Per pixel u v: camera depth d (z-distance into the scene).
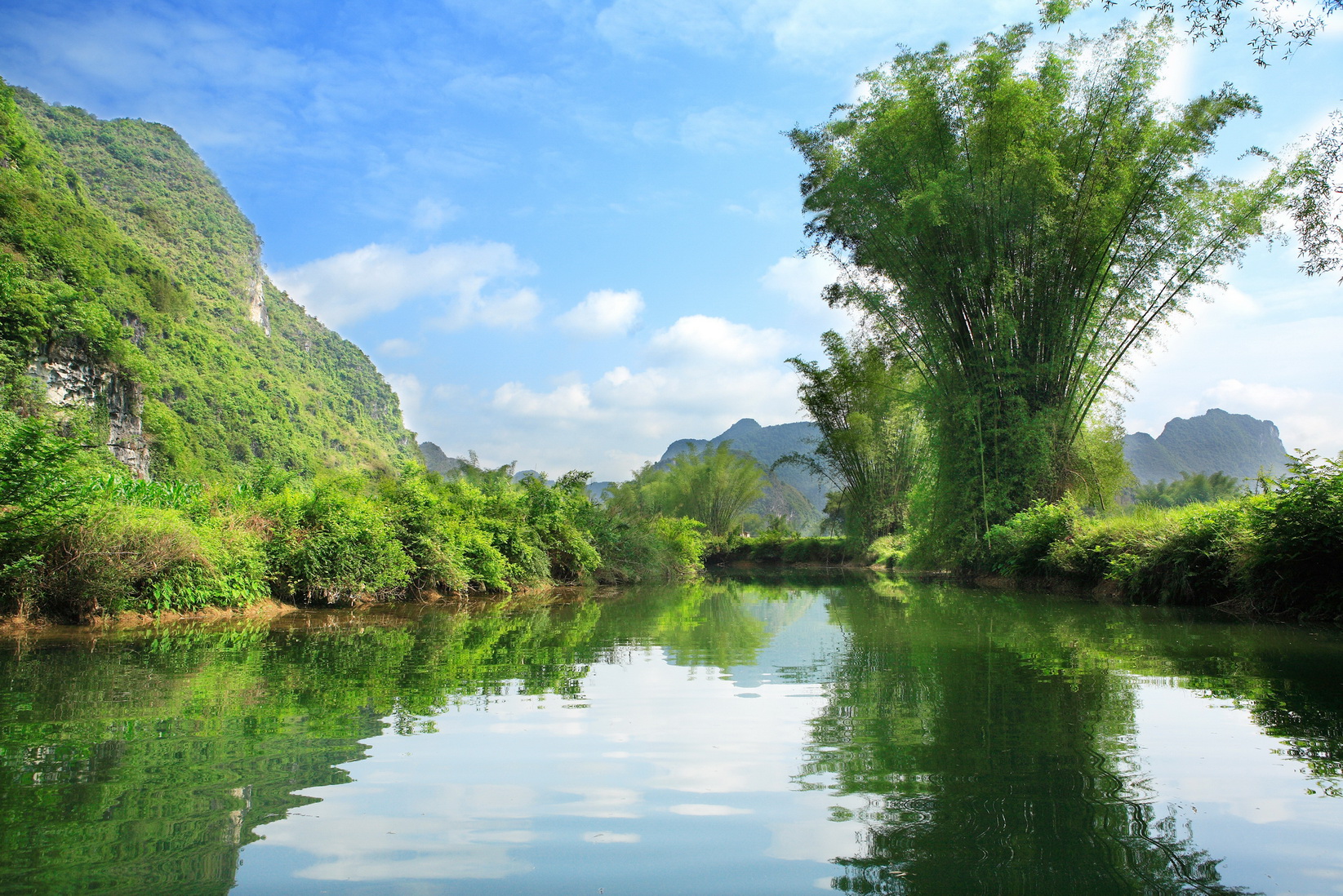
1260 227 13.05
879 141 15.28
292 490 11.36
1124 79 13.55
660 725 3.67
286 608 9.86
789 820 2.39
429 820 2.39
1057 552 13.22
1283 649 6.05
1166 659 5.57
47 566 7.29
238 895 1.83
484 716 3.86
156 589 7.96
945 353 16.86
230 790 2.68
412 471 14.73
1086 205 14.16
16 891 1.86
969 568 16.77
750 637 7.38
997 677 4.95
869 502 27.77
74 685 4.55
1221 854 2.12
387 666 5.46
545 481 17.45
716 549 39.72
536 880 1.94
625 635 7.65
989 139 14.04
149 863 2.04
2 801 2.53
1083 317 14.94
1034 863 2.05
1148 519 11.84
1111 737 3.39
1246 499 9.63
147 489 9.36
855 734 3.47
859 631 7.85
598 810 2.50
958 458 16.59
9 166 51.75
